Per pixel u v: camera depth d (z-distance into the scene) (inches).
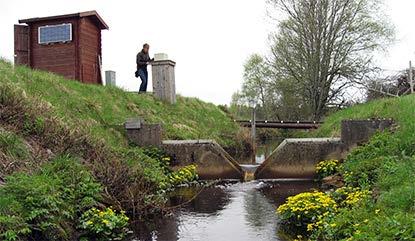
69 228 270.1
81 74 687.7
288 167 537.0
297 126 942.4
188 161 543.8
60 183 293.1
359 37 1210.0
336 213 291.3
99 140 402.0
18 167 295.0
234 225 320.8
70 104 491.2
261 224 323.0
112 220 289.7
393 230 205.0
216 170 546.6
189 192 456.1
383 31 1200.2
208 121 780.0
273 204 391.2
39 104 388.2
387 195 265.9
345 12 1206.9
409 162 318.7
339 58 1220.5
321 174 511.5
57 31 694.5
